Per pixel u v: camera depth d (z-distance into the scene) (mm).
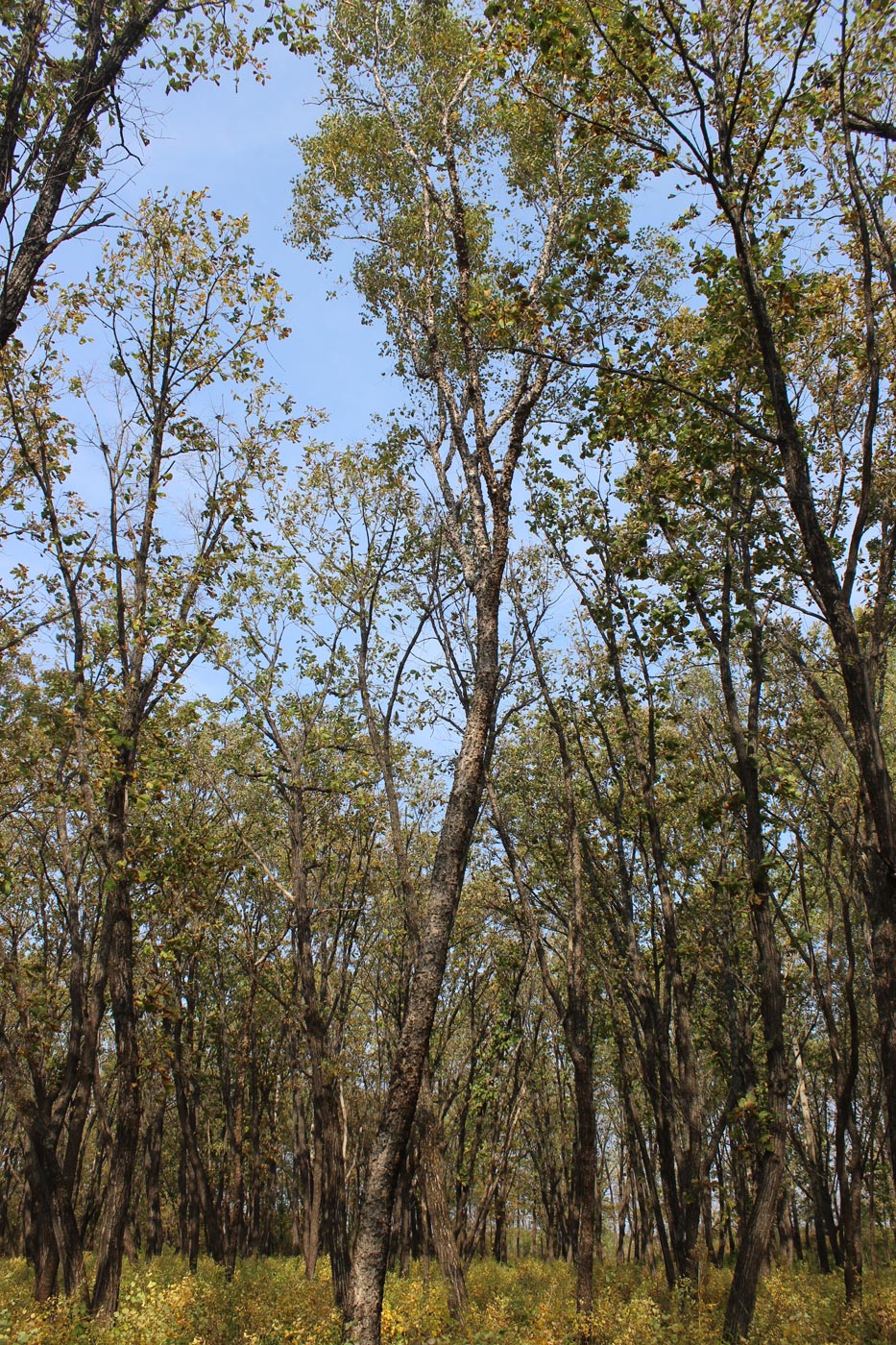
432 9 14852
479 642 10867
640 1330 13672
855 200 9000
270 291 15000
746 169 10156
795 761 16500
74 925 16922
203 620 14414
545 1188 37938
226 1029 27734
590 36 9500
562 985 27844
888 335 11547
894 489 11492
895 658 15430
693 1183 15453
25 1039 15594
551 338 12031
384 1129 8906
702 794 18672
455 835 9945
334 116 16141
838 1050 18797
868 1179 25625
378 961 27859
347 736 22578
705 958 18688
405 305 16594
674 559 14211
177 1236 43750
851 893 16484
